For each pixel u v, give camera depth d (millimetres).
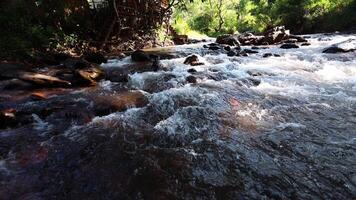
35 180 3609
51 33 11625
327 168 3543
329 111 5152
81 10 13375
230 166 3652
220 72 7762
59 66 9266
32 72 7832
